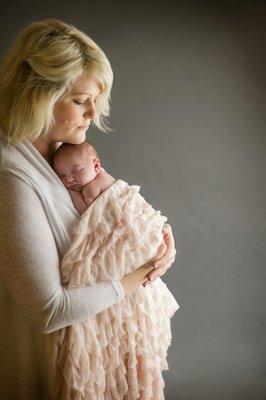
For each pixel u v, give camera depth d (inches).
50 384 54.1
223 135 108.7
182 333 111.0
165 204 110.3
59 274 50.6
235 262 110.0
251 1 107.3
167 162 110.0
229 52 108.0
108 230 54.0
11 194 49.3
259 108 108.0
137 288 57.5
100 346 54.8
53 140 55.2
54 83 50.2
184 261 110.7
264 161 108.5
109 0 108.8
